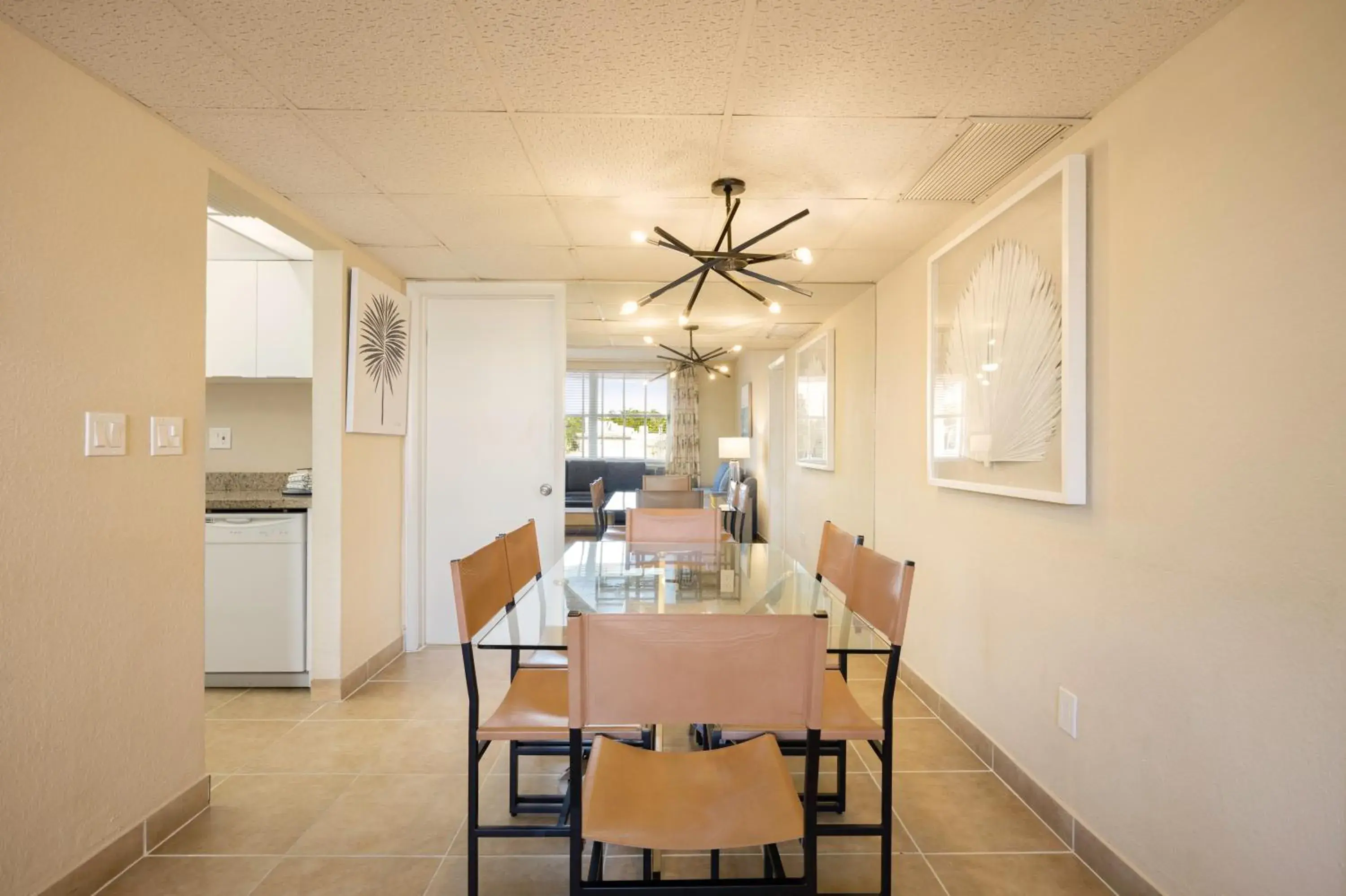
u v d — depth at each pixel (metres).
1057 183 1.94
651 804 1.28
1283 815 1.27
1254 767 1.34
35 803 1.52
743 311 4.43
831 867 1.80
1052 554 2.02
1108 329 1.78
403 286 3.79
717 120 1.93
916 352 3.15
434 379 3.86
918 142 2.04
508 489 3.86
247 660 3.10
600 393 8.95
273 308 3.42
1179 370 1.54
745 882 1.21
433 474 3.85
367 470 3.29
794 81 1.72
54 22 1.46
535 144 2.08
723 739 1.72
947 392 2.71
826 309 4.46
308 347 3.40
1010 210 2.21
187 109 1.85
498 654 3.71
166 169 1.93
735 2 1.41
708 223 2.80
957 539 2.68
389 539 3.55
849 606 2.03
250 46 1.57
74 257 1.62
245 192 2.34
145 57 1.60
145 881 1.72
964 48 1.57
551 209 2.65
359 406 3.12
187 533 1.99
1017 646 2.22
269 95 1.79
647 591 2.23
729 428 8.82
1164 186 1.59
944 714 2.77
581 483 8.60
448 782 2.25
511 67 1.67
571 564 2.70
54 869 1.57
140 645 1.82
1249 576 1.35
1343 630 1.17
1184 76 1.54
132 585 1.79
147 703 1.84
